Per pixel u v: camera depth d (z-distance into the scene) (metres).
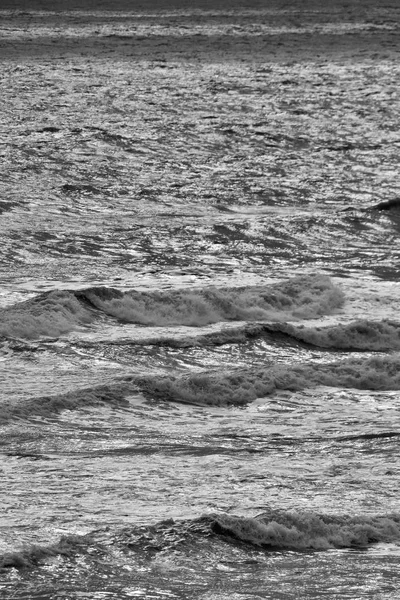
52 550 37.19
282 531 40.91
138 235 108.69
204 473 50.50
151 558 37.84
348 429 61.91
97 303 83.81
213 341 78.69
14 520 41.31
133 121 163.12
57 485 47.25
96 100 178.50
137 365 72.94
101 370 71.06
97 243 105.56
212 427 61.84
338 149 153.12
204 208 123.81
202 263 102.19
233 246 108.06
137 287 91.44
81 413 62.06
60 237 106.56
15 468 50.16
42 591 33.81
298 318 86.81
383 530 42.78
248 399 67.25
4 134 150.50
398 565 38.62
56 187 127.00
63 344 75.19
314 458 54.84
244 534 40.53
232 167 142.12
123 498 45.31
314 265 103.75
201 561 38.03
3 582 34.38
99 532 39.53
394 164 147.38
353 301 91.38
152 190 129.38
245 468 51.91
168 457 53.66
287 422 63.50
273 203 128.25
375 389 71.12
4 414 60.06
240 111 174.25
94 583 34.84
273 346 79.44
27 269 96.06
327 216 118.56
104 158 141.50
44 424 59.81
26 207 118.06
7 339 75.12
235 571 37.19
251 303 86.94
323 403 67.94
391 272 102.25
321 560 39.03
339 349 80.56
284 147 153.62
